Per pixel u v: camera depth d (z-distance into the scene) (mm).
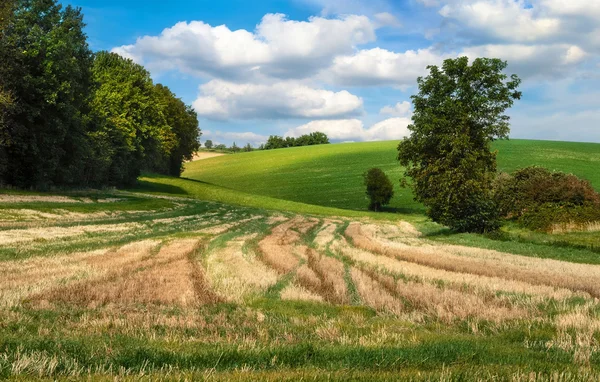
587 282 14906
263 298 11727
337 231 39281
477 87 37875
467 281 14805
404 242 30438
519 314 10242
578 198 34625
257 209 62500
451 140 35625
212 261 18484
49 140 40688
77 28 46625
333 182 97875
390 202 81312
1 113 35812
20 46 39406
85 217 34000
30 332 7648
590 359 6801
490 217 35531
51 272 13719
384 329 8609
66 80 40938
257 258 20281
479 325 9492
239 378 5059
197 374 5262
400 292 12641
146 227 32125
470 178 35500
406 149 38875
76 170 50500
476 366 5988
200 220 41906
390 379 5141
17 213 29938
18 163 41469
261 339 7902
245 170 124125
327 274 15883
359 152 127688
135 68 77125
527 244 28656
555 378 5285
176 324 8578
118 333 7727
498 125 37375
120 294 11234
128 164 65562
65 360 5750
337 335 8312
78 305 10008
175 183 82500
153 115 69062
